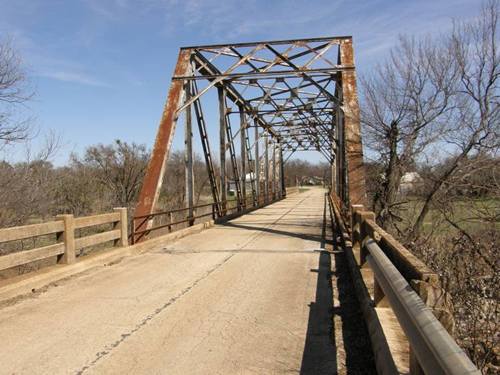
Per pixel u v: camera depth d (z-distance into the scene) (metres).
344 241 10.66
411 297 2.62
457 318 6.64
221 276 8.27
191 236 14.21
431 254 10.64
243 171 24.59
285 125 31.72
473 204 14.41
